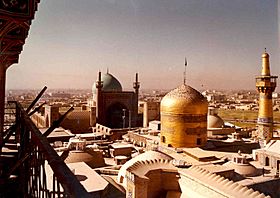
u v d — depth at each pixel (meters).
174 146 29.11
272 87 33.72
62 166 3.47
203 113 29.67
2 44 5.64
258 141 33.72
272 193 19.16
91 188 15.55
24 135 6.21
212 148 30.41
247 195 13.48
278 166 23.47
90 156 23.55
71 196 2.84
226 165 22.02
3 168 7.42
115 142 34.91
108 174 21.77
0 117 7.39
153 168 18.16
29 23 5.13
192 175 16.52
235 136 35.94
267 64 34.38
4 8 4.30
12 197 6.31
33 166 5.39
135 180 16.38
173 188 17.70
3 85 7.51
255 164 24.80
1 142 7.44
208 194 14.88
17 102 9.28
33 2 4.57
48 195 4.48
